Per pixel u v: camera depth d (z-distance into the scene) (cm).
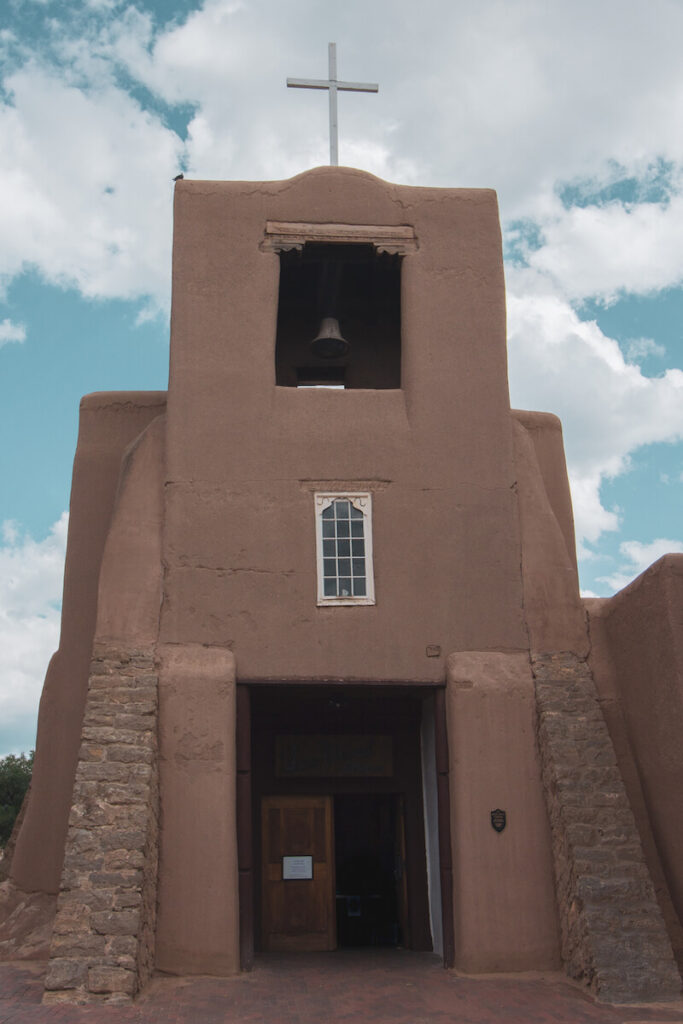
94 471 1454
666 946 1027
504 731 1191
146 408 1489
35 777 1303
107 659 1171
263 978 1076
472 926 1116
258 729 1405
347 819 1556
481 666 1217
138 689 1150
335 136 1452
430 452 1309
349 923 1491
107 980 947
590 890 1062
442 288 1371
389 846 1536
